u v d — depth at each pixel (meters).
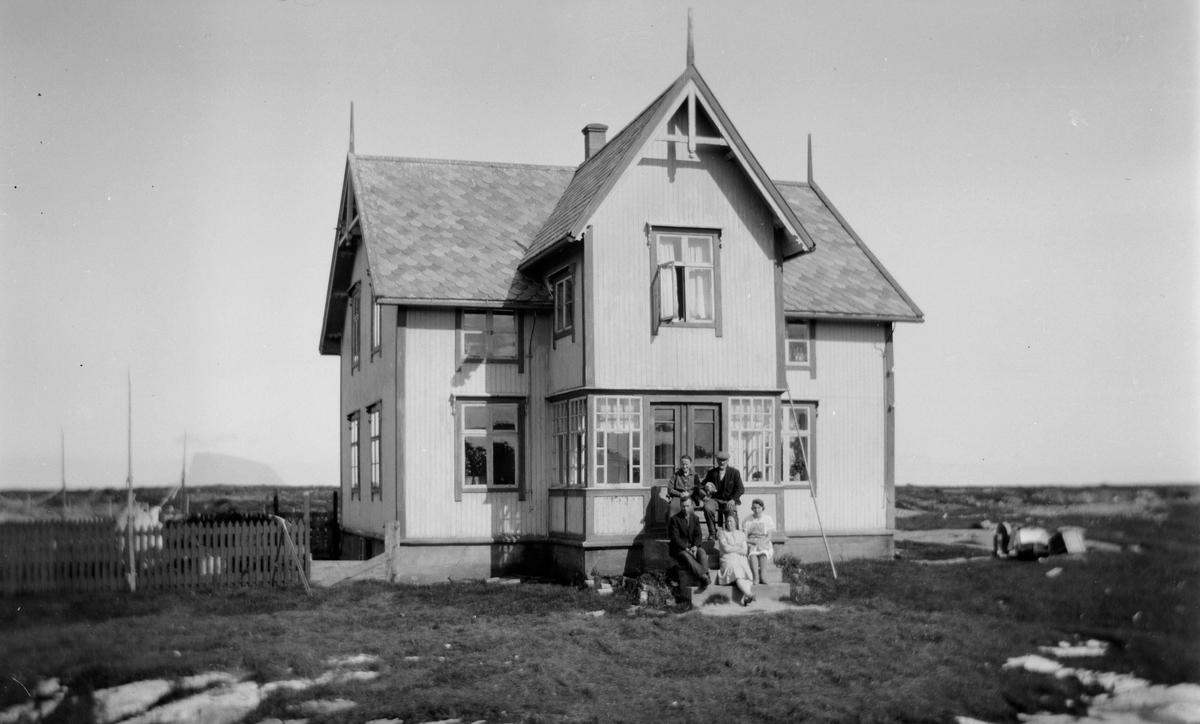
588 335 22.33
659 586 20.23
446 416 24.48
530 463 24.91
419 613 19.44
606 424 22.31
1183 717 13.79
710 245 23.17
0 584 21.22
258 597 21.12
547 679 15.15
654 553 21.77
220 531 22.28
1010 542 25.59
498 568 24.48
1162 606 18.80
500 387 24.89
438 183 27.97
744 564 19.91
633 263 22.70
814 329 27.30
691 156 23.11
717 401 22.95
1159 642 16.72
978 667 15.79
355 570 23.12
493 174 28.81
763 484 22.92
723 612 19.05
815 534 26.61
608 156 25.08
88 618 19.22
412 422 24.25
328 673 15.70
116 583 21.75
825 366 27.38
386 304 23.72
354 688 14.94
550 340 25.05
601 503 22.22
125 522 22.14
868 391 27.72
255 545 22.44
